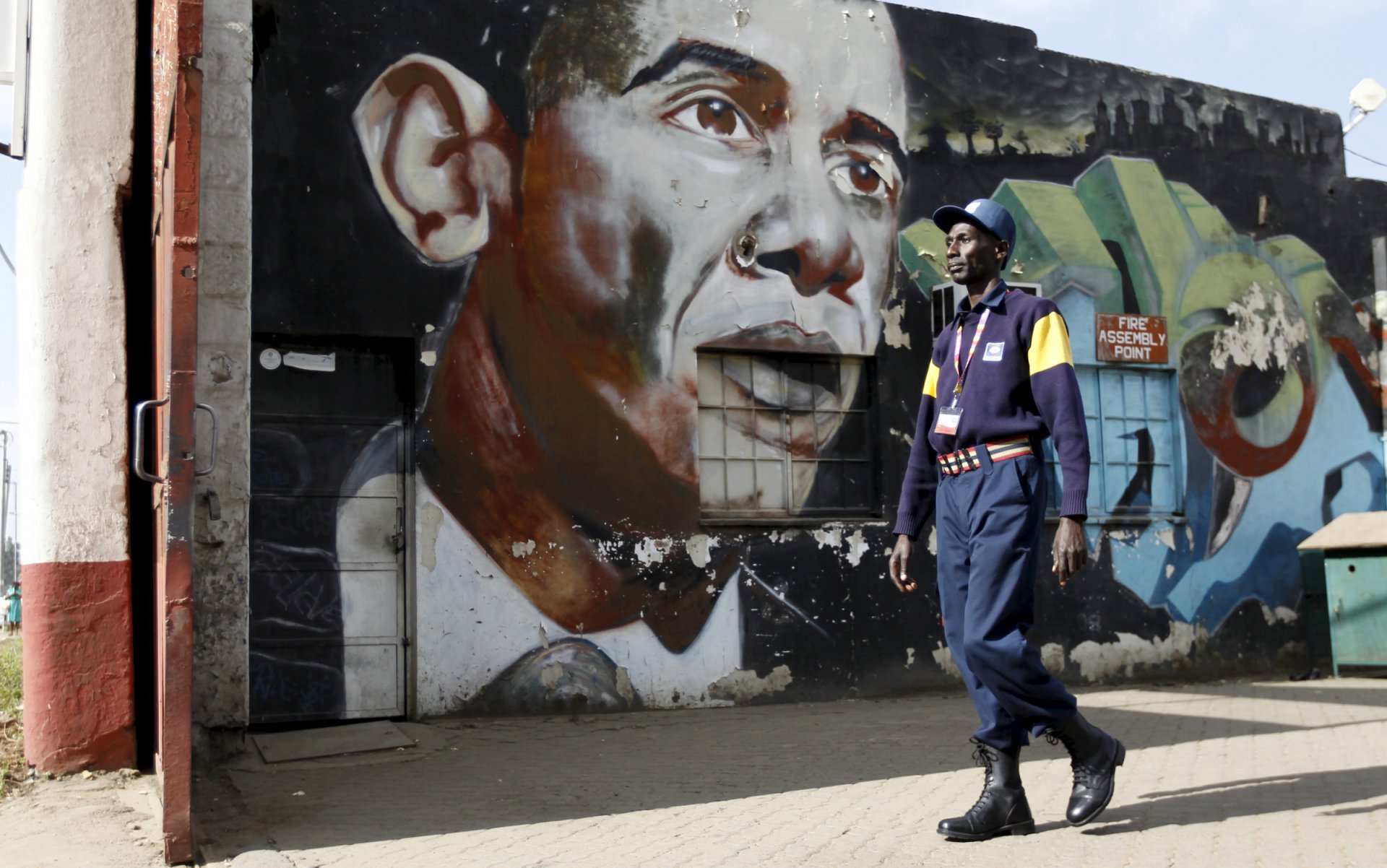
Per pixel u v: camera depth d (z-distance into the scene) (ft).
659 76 28.09
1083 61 34.65
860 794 16.44
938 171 31.89
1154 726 23.45
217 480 20.86
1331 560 35.01
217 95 21.56
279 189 24.02
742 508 28.68
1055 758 18.78
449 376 25.16
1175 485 34.96
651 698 26.50
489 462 25.38
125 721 18.47
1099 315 34.17
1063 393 12.89
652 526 26.94
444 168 25.53
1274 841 12.67
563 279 26.53
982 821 12.98
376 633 24.32
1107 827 13.46
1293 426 37.24
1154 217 35.42
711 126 28.66
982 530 13.02
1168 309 35.32
